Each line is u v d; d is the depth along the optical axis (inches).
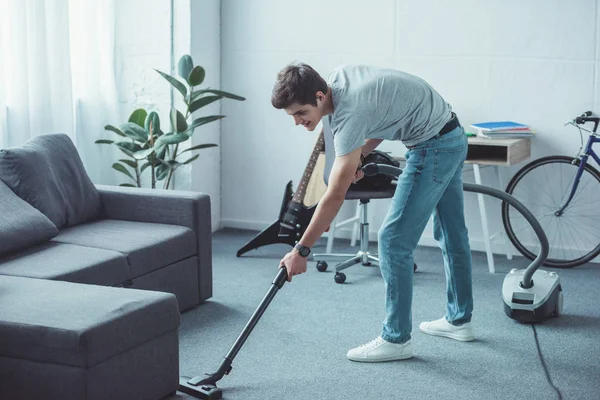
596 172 183.9
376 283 170.7
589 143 182.4
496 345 137.4
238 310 154.5
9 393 105.0
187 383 116.5
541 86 188.5
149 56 203.2
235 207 219.0
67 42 181.9
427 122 121.3
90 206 160.9
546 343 138.5
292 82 110.3
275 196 215.2
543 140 190.4
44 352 101.9
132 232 151.9
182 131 185.8
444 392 119.1
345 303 158.1
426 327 142.3
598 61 184.1
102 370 103.0
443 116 123.1
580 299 162.7
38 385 103.3
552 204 191.9
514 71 189.8
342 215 208.1
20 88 172.2
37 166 151.6
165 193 159.2
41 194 150.3
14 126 173.3
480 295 164.7
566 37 185.3
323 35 203.2
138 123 194.7
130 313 107.3
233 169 217.2
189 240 154.1
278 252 195.9
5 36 170.1
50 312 106.1
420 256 193.8
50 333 101.2
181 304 152.6
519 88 190.1
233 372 125.6
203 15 204.1
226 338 139.9
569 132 188.4
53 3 178.9
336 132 114.4
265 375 124.5
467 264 136.9
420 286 169.9
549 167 190.5
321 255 181.5
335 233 210.2
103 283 134.4
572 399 117.0
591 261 191.0
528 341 139.3
